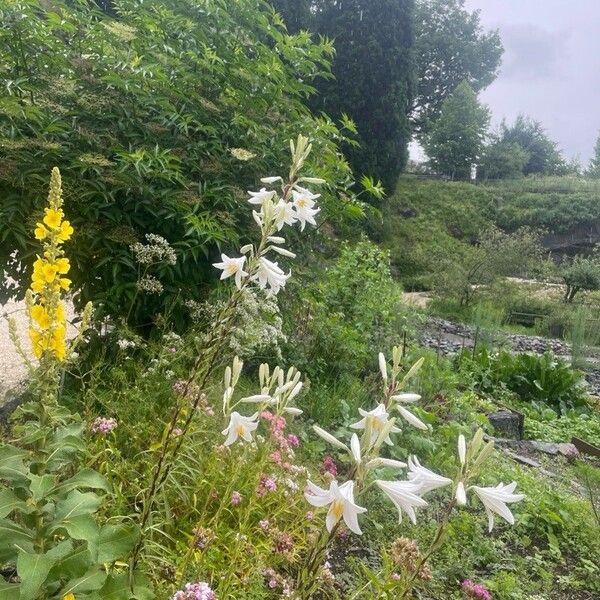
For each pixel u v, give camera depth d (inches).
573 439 271.3
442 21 1834.4
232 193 172.9
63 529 67.4
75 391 141.6
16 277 164.1
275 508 113.7
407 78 957.8
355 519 54.1
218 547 96.0
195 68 191.8
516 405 328.5
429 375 243.0
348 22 906.7
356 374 222.4
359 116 923.4
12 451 68.0
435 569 124.6
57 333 67.2
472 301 717.3
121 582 67.5
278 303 204.7
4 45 165.5
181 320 171.9
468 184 1289.4
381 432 56.4
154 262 155.7
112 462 110.2
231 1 197.2
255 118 189.6
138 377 138.7
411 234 1067.9
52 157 155.2
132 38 175.2
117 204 164.2
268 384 81.7
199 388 74.4
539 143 2042.3
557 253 1181.7
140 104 176.7
